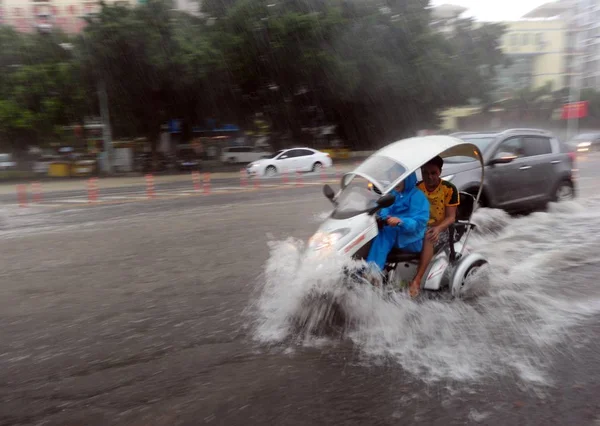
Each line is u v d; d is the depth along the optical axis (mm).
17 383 3949
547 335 4617
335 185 19875
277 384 3828
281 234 9727
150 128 32938
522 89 54125
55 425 3352
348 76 32469
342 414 3412
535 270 6617
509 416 3361
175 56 28734
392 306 4914
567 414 3375
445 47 35594
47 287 6590
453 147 5379
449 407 3480
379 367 4062
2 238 10453
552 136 10898
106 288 6477
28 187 24812
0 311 5664
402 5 34000
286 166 26344
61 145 31875
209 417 3404
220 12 32438
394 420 3340
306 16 31031
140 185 24141
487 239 8391
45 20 33156
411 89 34750
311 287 4793
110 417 3430
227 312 5438
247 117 35906
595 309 5254
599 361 4109
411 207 5043
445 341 4504
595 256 7332
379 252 4941
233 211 13094
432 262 5191
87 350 4547
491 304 5359
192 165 32406
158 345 4617
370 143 40375
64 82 28406
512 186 9617
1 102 27625
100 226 11562
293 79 33531
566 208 10656
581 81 62938
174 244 9117
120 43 27766
